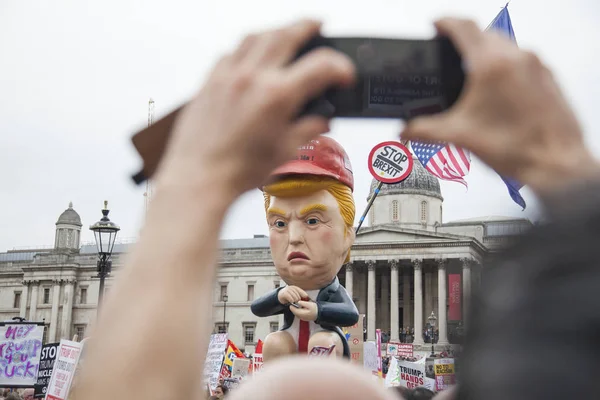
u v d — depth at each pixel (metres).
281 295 5.69
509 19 10.66
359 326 9.82
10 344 14.46
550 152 1.10
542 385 0.82
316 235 5.64
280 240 5.80
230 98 1.14
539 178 1.09
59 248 113.19
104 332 1.06
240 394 1.08
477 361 0.91
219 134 1.14
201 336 1.08
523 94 1.12
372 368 11.55
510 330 0.88
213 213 1.12
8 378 14.33
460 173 13.77
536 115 1.12
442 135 1.17
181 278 1.08
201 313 1.09
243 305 103.25
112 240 23.28
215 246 1.13
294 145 1.16
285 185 5.57
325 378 1.06
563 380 0.82
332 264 5.74
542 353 0.84
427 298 102.88
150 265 1.09
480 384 0.89
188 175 1.13
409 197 104.00
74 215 120.06
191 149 1.15
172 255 1.09
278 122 1.12
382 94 1.40
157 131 1.51
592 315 0.84
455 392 1.17
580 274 0.88
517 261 0.95
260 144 1.12
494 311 0.92
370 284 95.81
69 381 12.11
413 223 103.25
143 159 1.55
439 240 93.81
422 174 105.00
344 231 5.84
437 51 1.40
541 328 0.86
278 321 101.75
